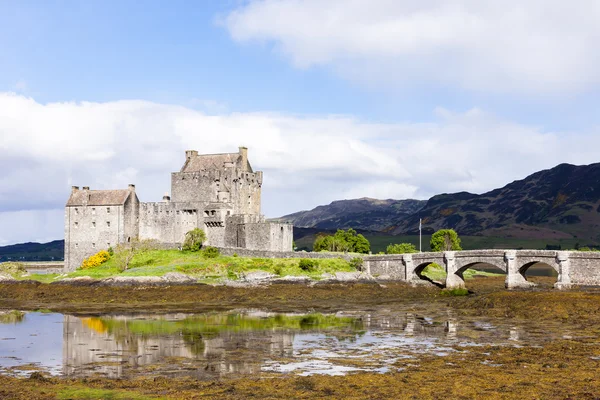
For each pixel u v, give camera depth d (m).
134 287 126.38
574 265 125.88
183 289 124.00
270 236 154.00
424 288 136.38
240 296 121.62
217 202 163.88
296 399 46.44
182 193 172.00
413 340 72.12
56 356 63.72
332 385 50.03
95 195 163.88
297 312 101.56
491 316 93.38
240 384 50.78
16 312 102.75
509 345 68.25
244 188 172.25
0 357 63.34
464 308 103.12
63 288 127.00
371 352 64.75
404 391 48.06
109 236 160.75
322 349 66.75
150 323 87.75
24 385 50.75
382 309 105.00
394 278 143.12
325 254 149.12
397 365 57.97
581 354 61.53
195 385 50.75
